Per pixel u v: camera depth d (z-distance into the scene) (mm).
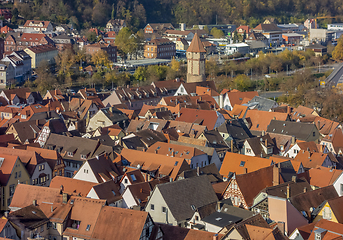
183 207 133250
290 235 114312
